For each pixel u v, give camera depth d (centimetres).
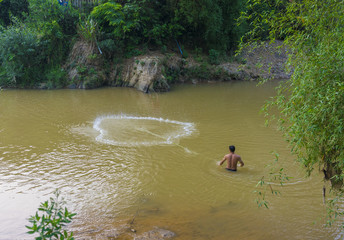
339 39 379
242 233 558
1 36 1988
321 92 376
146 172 820
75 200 672
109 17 2089
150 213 627
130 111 1470
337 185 438
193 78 2303
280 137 1087
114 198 685
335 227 576
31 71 2044
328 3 399
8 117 1333
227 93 1894
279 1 460
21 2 2384
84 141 1055
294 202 665
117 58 2122
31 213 616
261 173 807
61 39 2116
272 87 2075
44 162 877
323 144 395
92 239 523
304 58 414
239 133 1139
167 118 1353
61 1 2328
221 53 2492
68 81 2048
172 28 2317
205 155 935
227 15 2455
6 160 886
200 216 616
